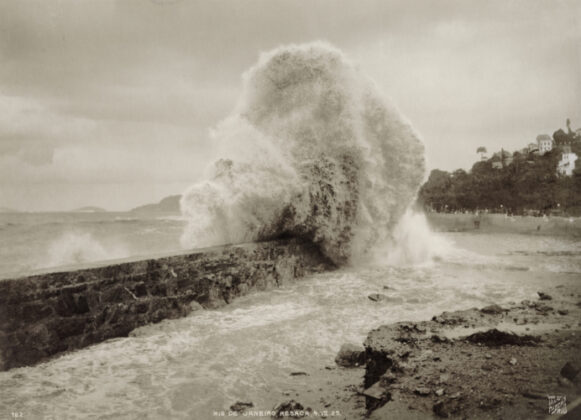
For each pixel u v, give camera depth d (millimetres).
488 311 6156
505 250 16969
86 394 4895
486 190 62688
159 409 4527
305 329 7258
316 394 4742
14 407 4559
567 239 21891
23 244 20922
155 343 6637
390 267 13117
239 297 9633
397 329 5309
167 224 36094
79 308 6535
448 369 4047
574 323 5406
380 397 3807
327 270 13070
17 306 5836
